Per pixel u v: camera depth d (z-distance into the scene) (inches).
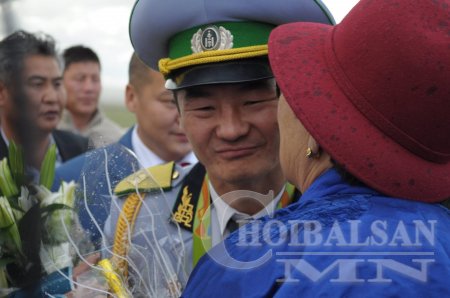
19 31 166.6
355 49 79.5
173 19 112.7
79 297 97.7
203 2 109.9
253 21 110.2
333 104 80.0
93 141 110.6
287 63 83.6
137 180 109.1
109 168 107.9
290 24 88.7
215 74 108.6
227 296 79.8
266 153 110.5
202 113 110.8
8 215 104.9
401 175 79.0
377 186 79.1
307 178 86.5
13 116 155.1
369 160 78.6
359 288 74.5
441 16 76.7
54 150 127.7
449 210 85.9
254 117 109.0
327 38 84.6
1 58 159.6
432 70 75.9
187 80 110.7
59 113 185.0
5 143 147.4
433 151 79.9
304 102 80.7
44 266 103.0
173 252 107.0
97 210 103.7
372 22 78.4
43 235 103.5
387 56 77.1
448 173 82.4
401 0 77.4
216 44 109.9
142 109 189.6
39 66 174.7
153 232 104.0
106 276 97.2
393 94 77.4
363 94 78.9
